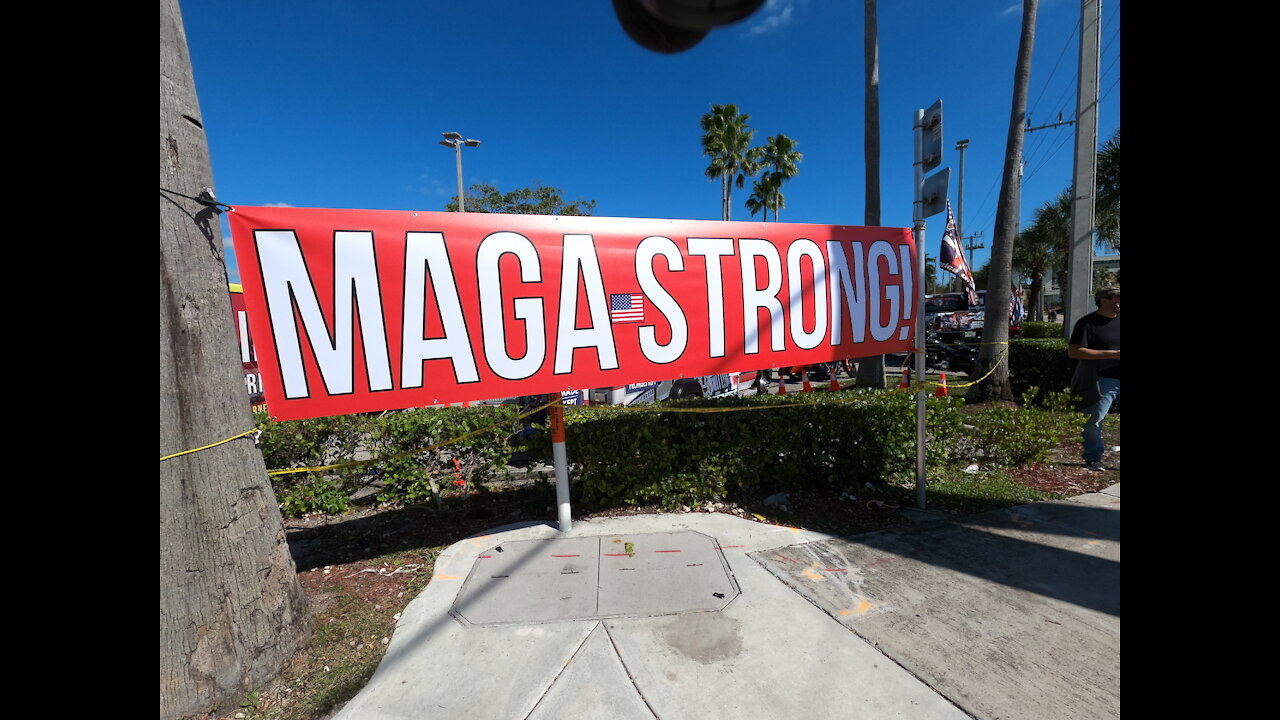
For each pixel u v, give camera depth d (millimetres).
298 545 3740
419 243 2838
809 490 4375
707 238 3549
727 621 2584
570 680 2193
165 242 2043
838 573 3047
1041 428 4863
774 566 3135
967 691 2082
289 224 2578
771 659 2303
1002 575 3000
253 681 2205
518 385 3104
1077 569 3049
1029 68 7961
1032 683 2113
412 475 4117
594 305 3256
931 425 4699
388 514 4301
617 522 3793
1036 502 4160
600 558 3230
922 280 4082
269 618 2307
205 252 2199
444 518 4141
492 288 3004
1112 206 15773
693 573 3039
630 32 1408
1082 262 8648
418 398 2879
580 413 4406
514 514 4121
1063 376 7754
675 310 3467
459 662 2318
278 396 2619
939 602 2730
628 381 3375
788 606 2707
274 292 2572
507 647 2410
